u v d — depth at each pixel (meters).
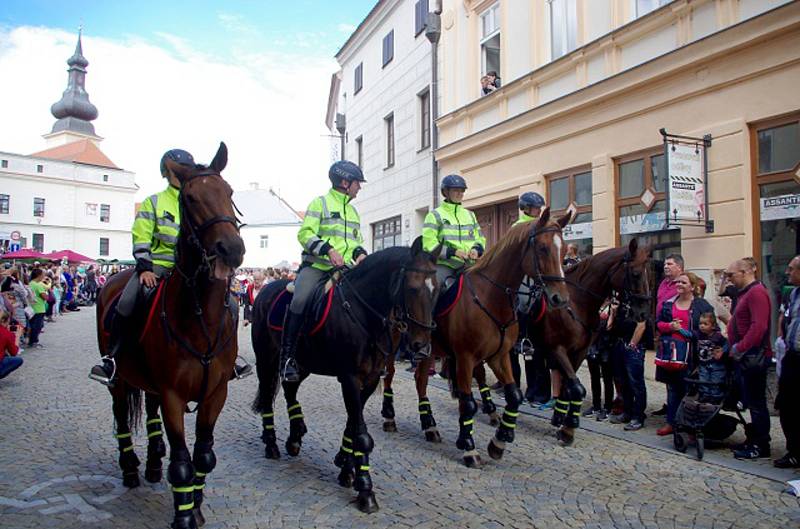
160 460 4.76
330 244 4.84
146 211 4.14
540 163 11.40
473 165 13.45
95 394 8.30
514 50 12.16
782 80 7.30
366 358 4.57
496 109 12.69
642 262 5.86
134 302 4.08
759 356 5.34
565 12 11.00
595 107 10.02
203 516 4.05
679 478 4.90
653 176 9.10
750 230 7.67
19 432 6.23
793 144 7.28
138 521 3.99
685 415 5.54
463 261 6.05
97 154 61.22
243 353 13.23
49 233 54.25
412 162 16.53
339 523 4.00
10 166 52.06
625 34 9.50
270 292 5.67
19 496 4.41
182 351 3.67
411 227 16.58
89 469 5.05
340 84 24.34
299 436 5.53
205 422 3.93
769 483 4.76
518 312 6.39
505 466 5.23
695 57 8.22
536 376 7.81
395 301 4.43
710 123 8.17
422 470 5.12
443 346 5.71
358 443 4.30
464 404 5.35
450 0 14.43
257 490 4.61
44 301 13.97
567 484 4.76
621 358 6.72
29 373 10.10
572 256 8.52
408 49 16.73
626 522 4.01
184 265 3.63
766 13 7.29
